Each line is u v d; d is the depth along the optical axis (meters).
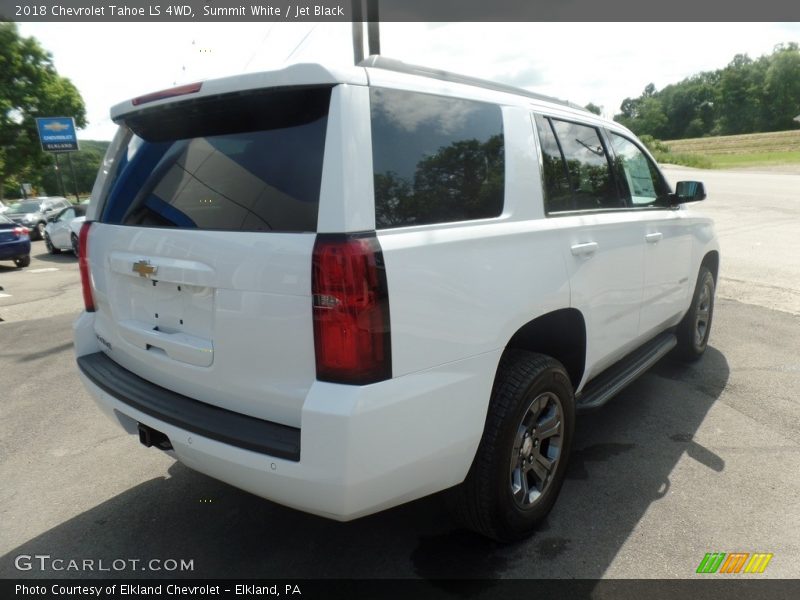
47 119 38.91
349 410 1.84
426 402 2.05
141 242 2.45
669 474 3.21
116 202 2.76
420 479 2.11
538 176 2.72
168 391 2.48
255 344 2.05
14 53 37.75
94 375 2.75
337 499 1.90
